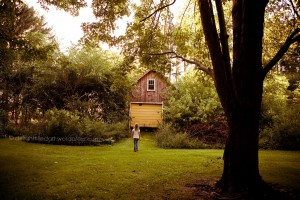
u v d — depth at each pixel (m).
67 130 15.08
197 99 19.48
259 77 5.72
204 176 7.29
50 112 16.22
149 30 9.48
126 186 6.26
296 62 17.30
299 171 8.15
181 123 18.89
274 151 13.54
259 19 5.59
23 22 21.52
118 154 11.37
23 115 19.23
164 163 9.13
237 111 5.73
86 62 19.58
